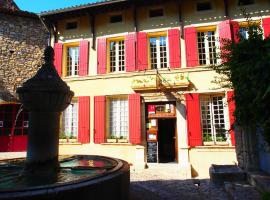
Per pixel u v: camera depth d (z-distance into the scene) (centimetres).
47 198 284
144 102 1166
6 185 392
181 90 1119
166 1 1181
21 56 1520
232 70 534
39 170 455
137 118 1143
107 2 1188
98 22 1291
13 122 1437
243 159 790
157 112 1158
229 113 1021
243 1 1123
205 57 1150
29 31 1566
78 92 1257
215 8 1145
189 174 947
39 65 1562
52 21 1338
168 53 1175
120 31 1252
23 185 392
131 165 1120
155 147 1138
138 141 1127
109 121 1224
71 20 1334
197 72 1114
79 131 1225
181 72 1127
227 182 709
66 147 1238
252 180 650
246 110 511
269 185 535
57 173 464
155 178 885
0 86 1434
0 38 1475
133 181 836
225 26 1098
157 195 646
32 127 470
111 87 1212
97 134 1196
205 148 1059
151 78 1130
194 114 1082
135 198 595
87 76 1251
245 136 753
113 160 564
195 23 1155
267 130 479
